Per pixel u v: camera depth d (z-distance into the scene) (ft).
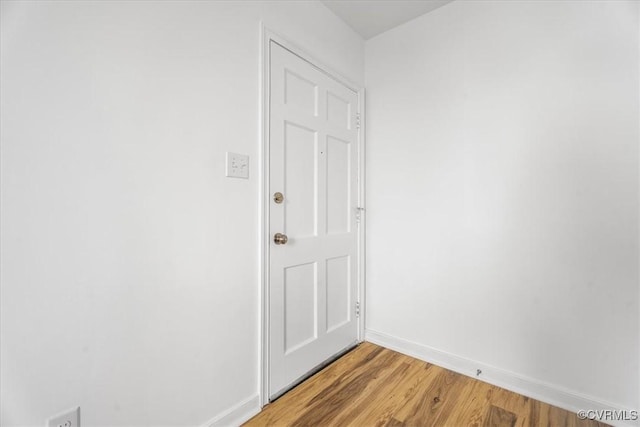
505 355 5.30
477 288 5.61
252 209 4.62
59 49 2.81
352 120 6.86
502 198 5.31
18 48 2.59
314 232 5.82
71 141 2.89
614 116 4.35
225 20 4.24
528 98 5.05
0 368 2.56
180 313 3.76
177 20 3.69
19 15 2.60
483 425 4.33
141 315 3.40
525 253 5.09
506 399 4.94
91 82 3.00
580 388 4.62
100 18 3.06
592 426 4.31
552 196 4.84
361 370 5.87
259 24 4.70
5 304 2.57
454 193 5.88
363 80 7.23
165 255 3.60
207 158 4.01
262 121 4.71
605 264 4.43
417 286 6.42
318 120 5.87
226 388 4.28
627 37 4.26
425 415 4.55
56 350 2.83
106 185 3.12
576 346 4.66
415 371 5.83
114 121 3.17
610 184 4.39
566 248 4.73
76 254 2.94
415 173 6.44
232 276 4.34
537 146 4.97
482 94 5.53
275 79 4.96
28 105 2.65
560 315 4.79
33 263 2.69
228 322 4.30
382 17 6.41
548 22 4.87
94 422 3.07
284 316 5.18
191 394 3.87
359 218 7.10
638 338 4.21
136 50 3.33
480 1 5.56
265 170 4.77
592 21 4.50
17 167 2.61
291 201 5.31
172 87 3.65
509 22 5.24
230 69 4.30
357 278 7.06
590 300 4.54
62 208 2.85
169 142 3.62
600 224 4.47
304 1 5.57
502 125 5.31
